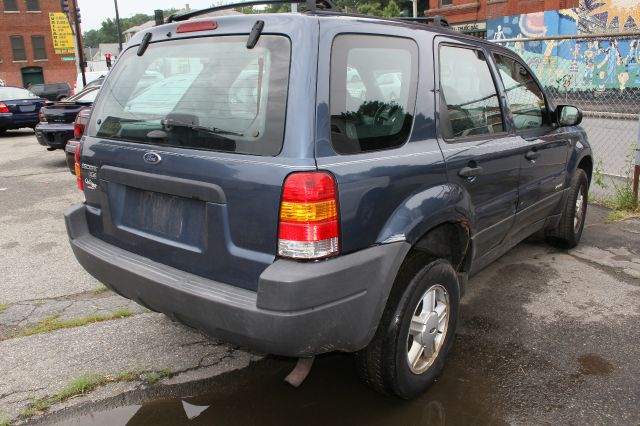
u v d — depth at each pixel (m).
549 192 4.46
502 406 2.90
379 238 2.54
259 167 2.34
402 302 2.70
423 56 2.99
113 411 2.91
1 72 44.38
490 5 27.33
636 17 21.38
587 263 4.92
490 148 3.40
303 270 2.26
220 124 2.52
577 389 3.04
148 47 3.03
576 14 23.33
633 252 5.18
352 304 2.40
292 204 2.26
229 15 2.70
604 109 11.14
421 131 2.87
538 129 4.25
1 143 14.81
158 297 2.65
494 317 3.90
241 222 2.40
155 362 3.36
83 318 3.93
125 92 3.03
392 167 2.59
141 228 2.87
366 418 2.84
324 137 2.35
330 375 3.25
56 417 2.85
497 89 3.70
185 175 2.56
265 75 2.44
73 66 46.94
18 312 4.05
